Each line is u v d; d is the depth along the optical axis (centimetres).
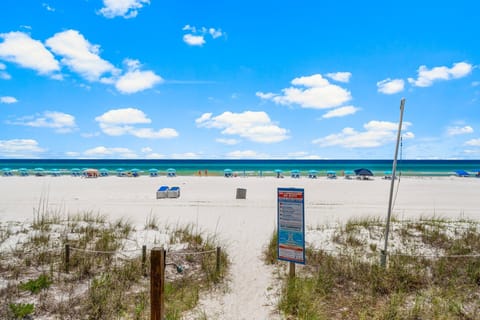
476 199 1897
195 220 1189
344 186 2631
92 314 468
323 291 557
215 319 479
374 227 991
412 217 1262
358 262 678
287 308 505
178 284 603
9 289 530
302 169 6462
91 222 1011
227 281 628
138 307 497
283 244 589
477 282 608
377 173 4412
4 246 738
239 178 3409
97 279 587
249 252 811
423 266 676
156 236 891
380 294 559
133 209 1428
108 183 2783
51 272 601
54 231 887
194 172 4616
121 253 733
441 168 6662
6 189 2281
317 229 996
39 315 463
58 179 3164
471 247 808
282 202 592
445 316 477
